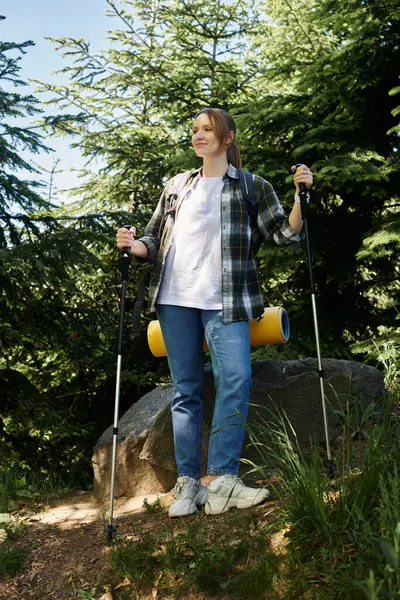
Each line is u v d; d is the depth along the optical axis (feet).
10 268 18.78
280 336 10.11
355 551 7.16
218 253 9.62
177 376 9.78
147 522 9.96
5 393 19.54
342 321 22.22
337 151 20.92
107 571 8.63
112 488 9.46
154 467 12.00
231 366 9.25
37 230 19.72
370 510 7.58
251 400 11.52
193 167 23.93
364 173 19.16
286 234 9.72
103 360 26.43
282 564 7.47
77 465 20.24
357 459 9.78
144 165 33.37
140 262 10.47
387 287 23.00
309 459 10.50
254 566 7.54
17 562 9.46
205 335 9.75
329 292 22.93
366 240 18.79
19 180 19.56
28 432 20.10
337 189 19.90
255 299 9.66
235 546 8.09
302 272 22.88
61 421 19.85
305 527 7.73
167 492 11.87
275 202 9.87
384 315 22.22
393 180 21.20
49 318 20.40
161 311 9.84
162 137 34.47
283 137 22.89
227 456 9.20
